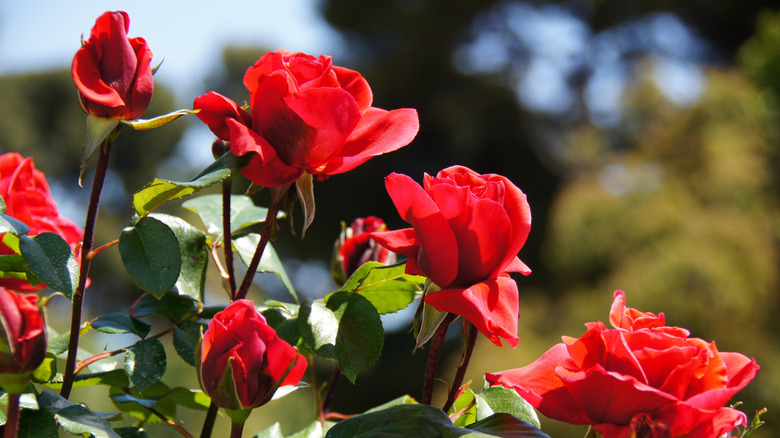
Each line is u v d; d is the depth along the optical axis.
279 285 9.06
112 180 13.90
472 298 0.90
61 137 14.04
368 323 0.97
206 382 0.90
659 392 0.87
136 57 0.92
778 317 6.60
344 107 0.92
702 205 7.38
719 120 7.75
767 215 7.18
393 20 12.72
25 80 13.98
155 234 0.94
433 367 0.95
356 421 0.93
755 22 11.87
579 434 4.75
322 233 11.11
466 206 0.90
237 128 0.91
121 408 1.05
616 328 0.90
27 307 0.86
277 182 0.94
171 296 1.00
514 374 0.92
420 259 0.92
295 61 0.94
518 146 12.45
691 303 6.62
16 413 0.87
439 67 12.84
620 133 11.49
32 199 1.01
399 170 12.23
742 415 0.87
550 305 7.82
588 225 7.68
